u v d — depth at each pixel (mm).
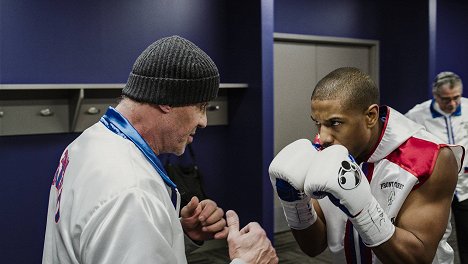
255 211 4090
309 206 1395
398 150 1318
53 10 3420
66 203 960
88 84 3361
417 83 5195
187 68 1011
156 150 1072
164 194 979
